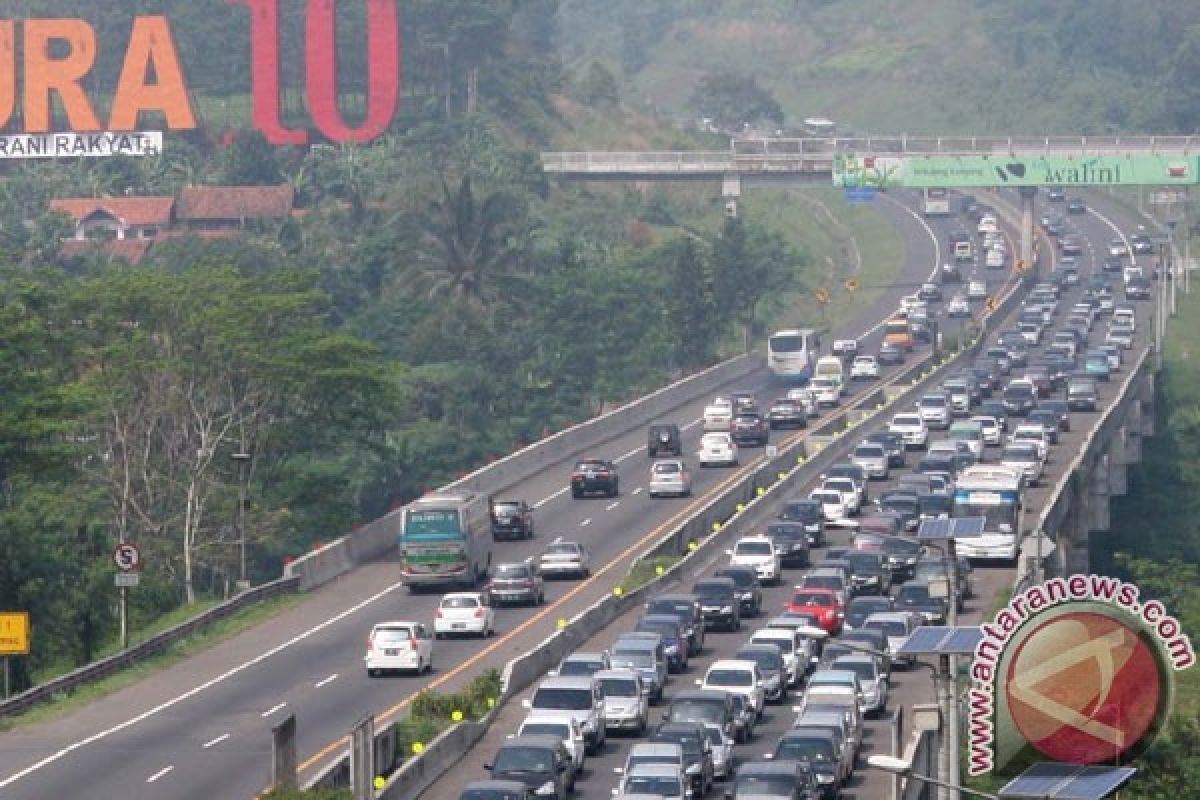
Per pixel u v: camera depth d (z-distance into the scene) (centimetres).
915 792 19812
